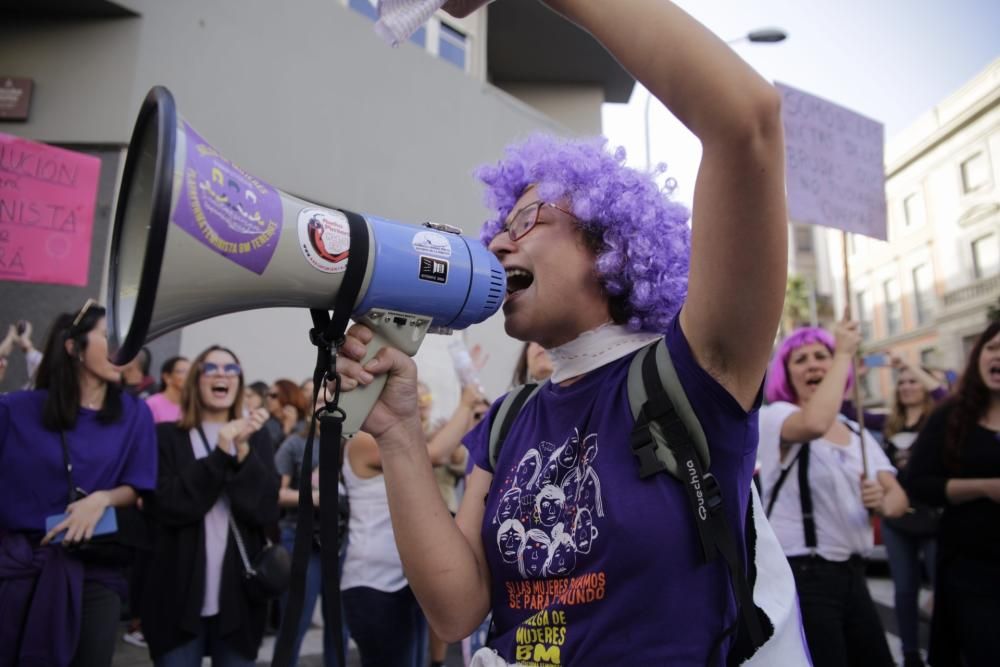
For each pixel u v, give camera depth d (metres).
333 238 0.93
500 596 1.04
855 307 27.69
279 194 0.92
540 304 1.12
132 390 4.77
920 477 2.63
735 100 0.72
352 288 0.94
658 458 0.90
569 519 0.96
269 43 6.93
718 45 0.75
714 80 0.73
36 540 2.18
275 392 5.18
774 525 2.40
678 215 1.21
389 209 7.94
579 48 11.04
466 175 8.83
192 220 0.76
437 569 1.04
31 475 2.19
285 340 6.74
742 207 0.77
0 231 3.06
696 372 0.89
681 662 0.83
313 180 7.21
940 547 2.51
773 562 1.06
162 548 2.46
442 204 8.52
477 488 1.22
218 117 6.48
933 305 22.92
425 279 1.00
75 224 3.22
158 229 0.71
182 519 2.43
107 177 5.87
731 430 0.89
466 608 1.06
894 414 5.17
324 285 0.93
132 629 4.28
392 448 1.06
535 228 1.15
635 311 1.12
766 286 0.80
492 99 9.28
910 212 24.11
